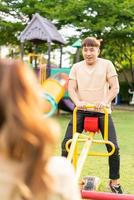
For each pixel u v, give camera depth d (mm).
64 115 16469
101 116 5281
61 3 20828
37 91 1383
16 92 1356
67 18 19703
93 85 5371
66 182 1419
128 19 20938
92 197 3047
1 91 1354
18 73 1377
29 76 1391
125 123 13609
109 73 5355
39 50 22562
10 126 1331
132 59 25938
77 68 5461
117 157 5371
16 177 1353
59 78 4441
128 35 21469
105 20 20094
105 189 5738
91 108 5246
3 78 1371
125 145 9273
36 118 1344
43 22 17141
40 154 1341
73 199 1433
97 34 20969
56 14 19828
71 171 1444
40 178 1356
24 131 1327
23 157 1347
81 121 5352
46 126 1346
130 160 7707
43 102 1386
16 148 1335
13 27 21453
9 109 1338
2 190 1352
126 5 20219
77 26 19938
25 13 21109
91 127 5172
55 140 1354
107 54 23609
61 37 18297
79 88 5430
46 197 1376
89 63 5387
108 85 5445
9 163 1357
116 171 5438
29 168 1350
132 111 19328
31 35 17250
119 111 19031
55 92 4215
